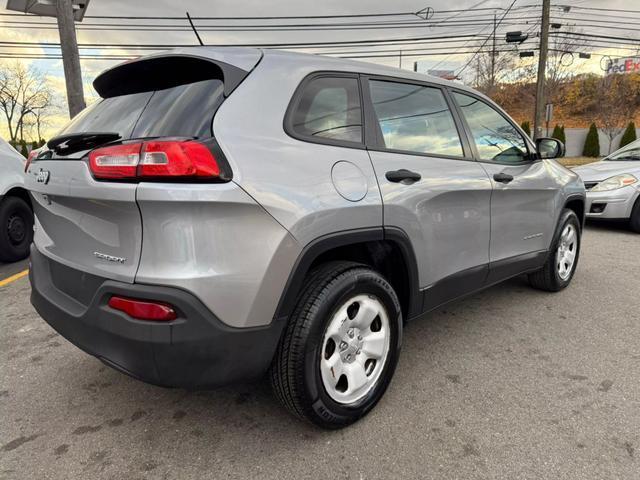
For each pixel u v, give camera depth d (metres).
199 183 1.72
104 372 2.91
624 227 7.57
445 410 2.46
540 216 3.76
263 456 2.11
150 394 2.65
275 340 1.97
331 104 2.30
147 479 1.98
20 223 5.61
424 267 2.65
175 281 1.72
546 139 3.81
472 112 3.26
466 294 3.14
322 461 2.07
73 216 2.06
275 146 1.97
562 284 4.30
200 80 2.09
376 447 2.17
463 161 2.99
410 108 2.74
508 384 2.71
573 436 2.23
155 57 2.17
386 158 2.44
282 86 2.11
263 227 1.84
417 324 3.61
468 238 2.98
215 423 2.37
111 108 2.35
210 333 1.78
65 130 2.55
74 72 8.09
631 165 7.13
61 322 2.11
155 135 1.93
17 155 5.64
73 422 2.39
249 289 1.83
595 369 2.88
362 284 2.22
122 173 1.75
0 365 3.02
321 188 2.05
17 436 2.28
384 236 2.32
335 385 2.21
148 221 1.74
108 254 1.91
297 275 1.96
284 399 2.12
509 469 2.01
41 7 8.42
